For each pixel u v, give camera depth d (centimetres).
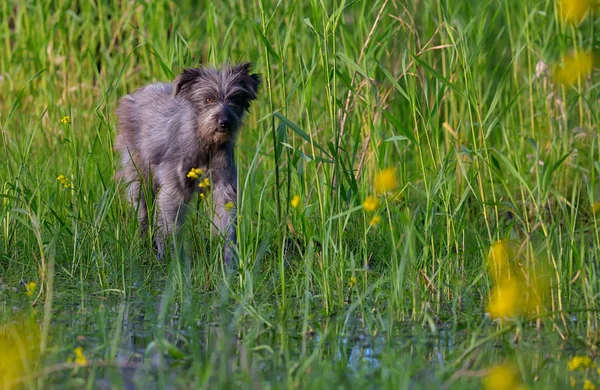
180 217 1293
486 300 912
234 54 1599
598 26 1476
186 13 1659
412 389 641
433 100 1404
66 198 1233
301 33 1539
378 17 1063
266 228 1137
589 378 686
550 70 1376
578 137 1405
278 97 1555
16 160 1255
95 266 1011
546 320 840
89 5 1639
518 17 1470
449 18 1159
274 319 844
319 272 966
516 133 1431
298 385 639
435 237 1062
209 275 1000
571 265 897
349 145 1273
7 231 1075
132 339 773
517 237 1045
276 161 936
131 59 1622
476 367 706
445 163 934
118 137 1438
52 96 1530
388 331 775
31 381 635
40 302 902
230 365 699
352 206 954
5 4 1630
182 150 1288
